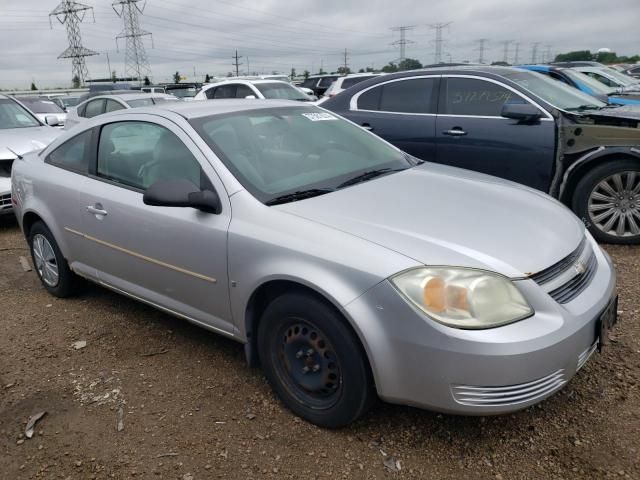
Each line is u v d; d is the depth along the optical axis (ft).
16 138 23.44
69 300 14.75
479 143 18.52
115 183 11.91
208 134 10.55
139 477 8.15
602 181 16.49
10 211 22.39
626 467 7.75
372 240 8.11
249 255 9.02
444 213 9.04
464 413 7.48
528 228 8.80
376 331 7.68
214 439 8.87
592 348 8.31
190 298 10.49
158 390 10.31
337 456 8.35
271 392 10.03
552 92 19.33
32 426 9.43
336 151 11.76
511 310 7.45
